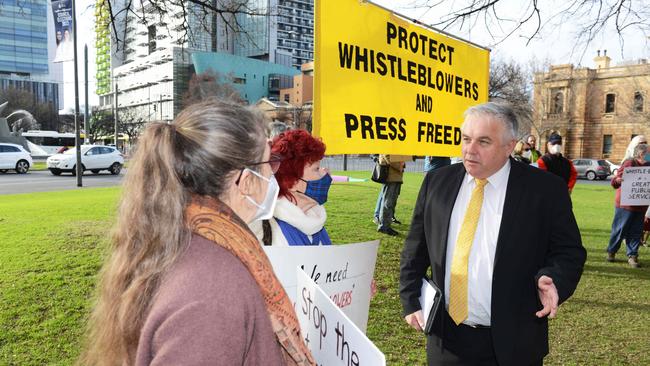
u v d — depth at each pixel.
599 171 30.38
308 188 2.14
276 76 66.38
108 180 20.38
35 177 22.12
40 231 6.79
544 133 46.62
